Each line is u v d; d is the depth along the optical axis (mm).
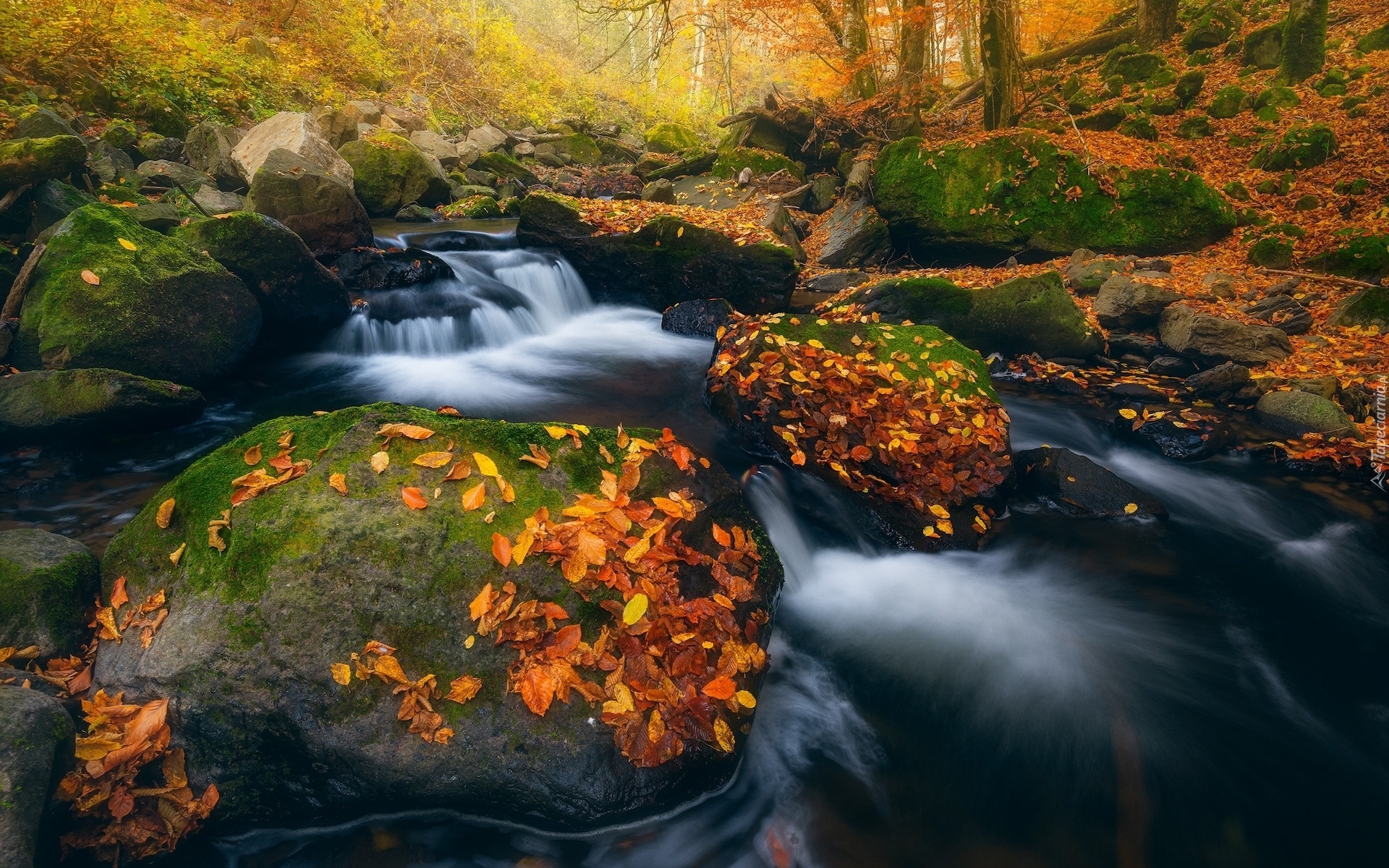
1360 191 10133
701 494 3461
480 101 19953
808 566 4168
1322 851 2672
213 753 2484
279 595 2598
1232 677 3473
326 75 15430
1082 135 12328
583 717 2547
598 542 2889
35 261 5102
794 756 2955
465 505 2916
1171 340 7266
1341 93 12758
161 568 2844
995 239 10453
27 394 4531
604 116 24594
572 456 3301
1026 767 2971
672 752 2588
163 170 8352
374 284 7227
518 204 12422
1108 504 4703
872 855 2592
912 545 4289
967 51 21953
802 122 15680
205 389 5559
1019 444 5758
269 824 2561
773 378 5137
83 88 9469
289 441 3176
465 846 2529
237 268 5918
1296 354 6910
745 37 28875
